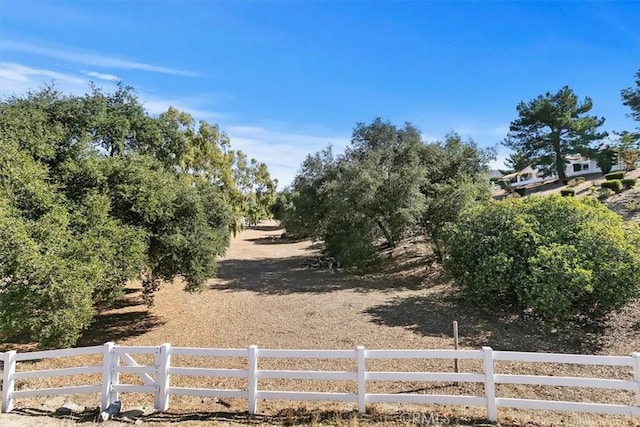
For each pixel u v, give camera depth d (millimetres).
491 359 5484
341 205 19359
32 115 10742
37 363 9258
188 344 10289
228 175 24719
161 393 6051
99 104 12609
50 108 11750
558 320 10438
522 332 9984
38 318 8000
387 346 9398
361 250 20156
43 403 6730
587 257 9805
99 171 10500
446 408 6066
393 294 15016
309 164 24734
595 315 10297
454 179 19469
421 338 9820
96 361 9359
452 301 13227
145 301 14219
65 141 11336
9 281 7992
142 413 5992
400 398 5641
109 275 9469
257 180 57188
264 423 5582
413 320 11383
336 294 15555
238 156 39656
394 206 18156
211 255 12367
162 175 12305
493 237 11789
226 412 6012
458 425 5344
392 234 19656
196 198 12367
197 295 16250
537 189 38750
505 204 12453
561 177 38062
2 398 6266
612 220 10922
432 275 17219
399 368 8016
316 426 5359
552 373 7621
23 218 8555
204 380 7852
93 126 12344
